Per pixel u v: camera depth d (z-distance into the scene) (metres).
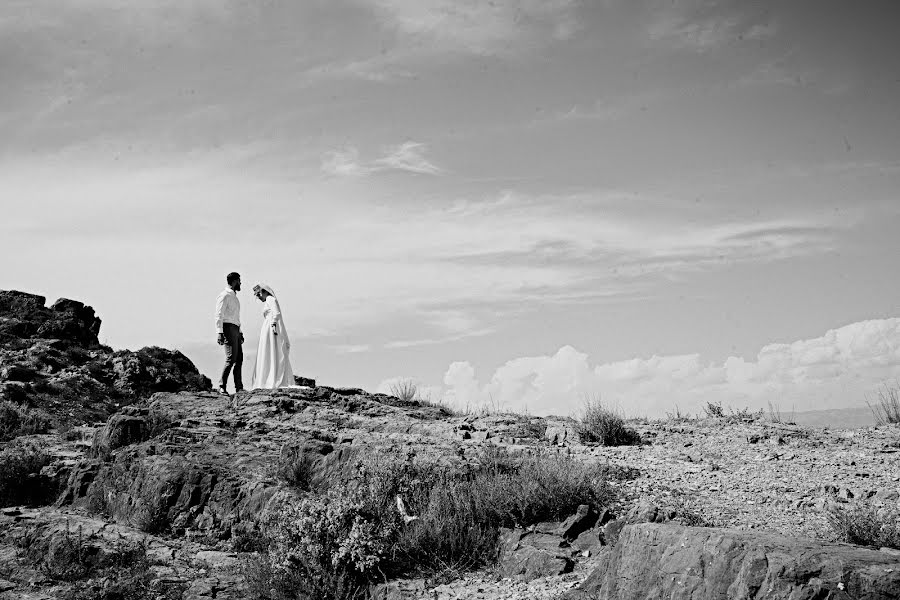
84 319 33.00
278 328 18.31
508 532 8.48
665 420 16.59
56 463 14.59
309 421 14.73
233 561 9.98
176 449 12.84
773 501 8.97
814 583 4.65
